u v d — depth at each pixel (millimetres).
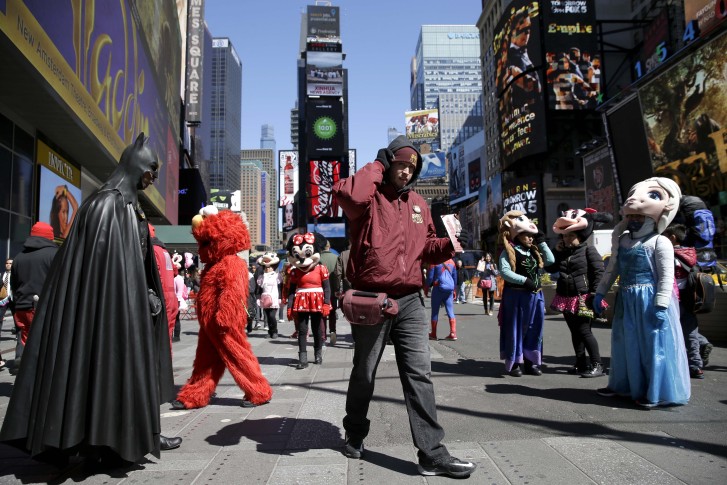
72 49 12164
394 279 2867
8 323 14008
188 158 58844
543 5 62000
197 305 4539
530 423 3762
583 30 61125
